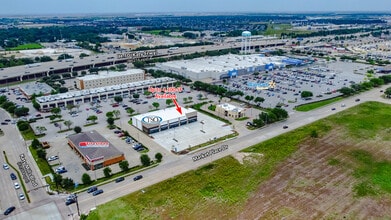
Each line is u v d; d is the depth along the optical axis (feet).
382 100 581.12
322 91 652.07
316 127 456.86
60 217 271.90
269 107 557.74
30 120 510.58
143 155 358.84
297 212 273.54
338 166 349.00
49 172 347.97
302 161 361.71
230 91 625.00
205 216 271.08
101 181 329.31
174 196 299.99
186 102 592.60
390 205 281.33
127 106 582.35
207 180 326.44
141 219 267.80
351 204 283.38
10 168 356.59
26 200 296.92
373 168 343.26
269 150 389.19
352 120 481.05
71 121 506.07
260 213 273.33
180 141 424.46
